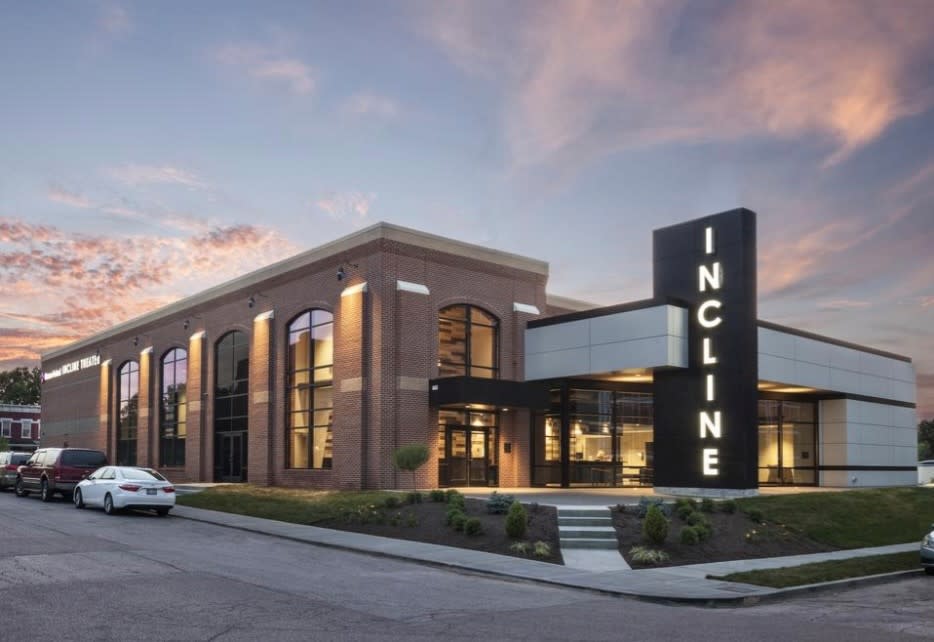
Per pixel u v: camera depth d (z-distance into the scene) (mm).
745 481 27000
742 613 12953
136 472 26953
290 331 35250
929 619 12508
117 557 16562
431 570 16500
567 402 33031
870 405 39250
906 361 43000
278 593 13078
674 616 12414
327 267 33031
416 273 31281
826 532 23266
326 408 32625
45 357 63656
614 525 20578
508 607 12703
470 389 29547
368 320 30641
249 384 37094
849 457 37281
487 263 33688
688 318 29234
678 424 28969
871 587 16312
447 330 32250
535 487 33438
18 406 85500
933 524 27188
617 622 11680
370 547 18922
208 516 25594
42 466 32875
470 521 20016
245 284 38188
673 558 18266
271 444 35250
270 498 28719
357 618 11344
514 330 34156
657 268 30312
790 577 16016
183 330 43688
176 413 44219
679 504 22422
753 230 28406
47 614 11023
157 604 11875
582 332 31906
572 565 17375
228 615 11234
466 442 32281
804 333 34469
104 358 53125
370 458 29875
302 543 20203
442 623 11219
